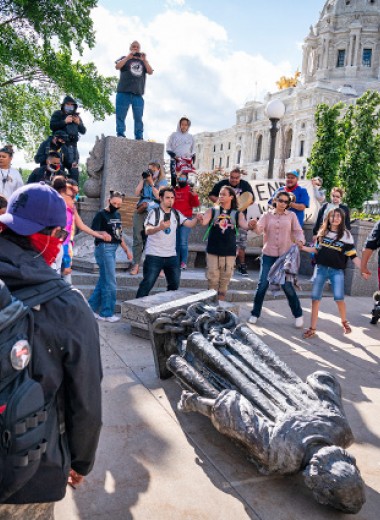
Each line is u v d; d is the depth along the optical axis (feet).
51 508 5.11
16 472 4.28
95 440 5.23
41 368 4.68
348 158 104.12
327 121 100.37
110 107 85.10
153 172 25.90
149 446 10.22
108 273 19.70
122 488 8.72
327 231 19.62
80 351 4.84
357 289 29.09
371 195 105.50
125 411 11.79
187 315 13.39
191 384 10.83
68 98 30.63
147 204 24.71
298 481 9.30
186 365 11.27
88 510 8.05
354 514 8.38
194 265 32.04
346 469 8.02
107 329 18.75
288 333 20.07
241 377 10.40
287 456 8.51
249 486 9.03
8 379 4.34
